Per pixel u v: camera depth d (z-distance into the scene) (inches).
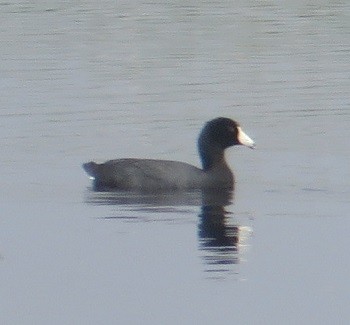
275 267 636.7
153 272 631.8
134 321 565.3
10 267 643.5
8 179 805.9
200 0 1451.8
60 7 1417.3
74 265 644.7
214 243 676.7
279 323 561.0
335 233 690.2
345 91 1026.1
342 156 847.7
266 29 1279.5
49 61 1141.7
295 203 751.7
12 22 1328.7
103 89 1040.8
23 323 565.3
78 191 782.5
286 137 898.1
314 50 1179.9
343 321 561.6
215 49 1187.9
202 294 599.8
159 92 1029.2
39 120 947.3
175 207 749.3
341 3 1413.6
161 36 1247.5
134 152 870.4
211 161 803.4
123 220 722.2
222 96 1015.6
